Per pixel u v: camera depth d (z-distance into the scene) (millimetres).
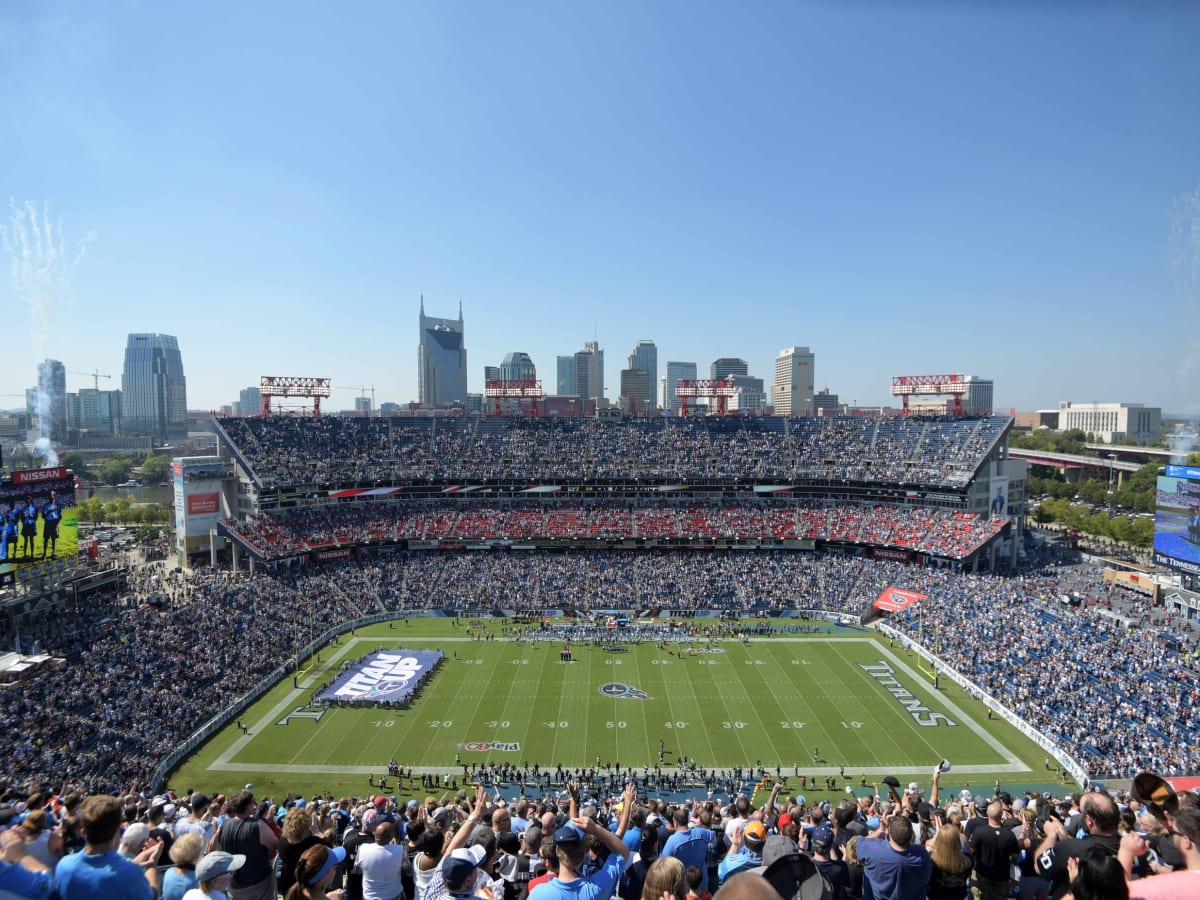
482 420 162875
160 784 65688
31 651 78000
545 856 15773
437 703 84750
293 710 82625
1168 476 93875
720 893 6449
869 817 26375
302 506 134750
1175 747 66062
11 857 12656
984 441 135125
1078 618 96125
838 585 122562
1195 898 9125
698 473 146125
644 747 73438
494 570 128375
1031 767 68562
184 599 102312
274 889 15836
